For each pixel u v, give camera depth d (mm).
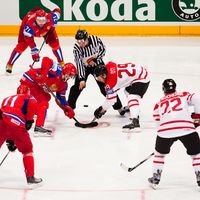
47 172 15117
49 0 31609
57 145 17047
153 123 18906
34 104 14078
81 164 15664
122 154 16359
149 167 15414
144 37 32094
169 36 32156
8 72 24984
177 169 15281
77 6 31719
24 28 23844
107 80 17422
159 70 25703
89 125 18547
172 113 13758
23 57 28344
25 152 14031
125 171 15172
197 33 32062
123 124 18891
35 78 17578
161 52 28938
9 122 13844
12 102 14109
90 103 21281
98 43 18953
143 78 17891
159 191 13938
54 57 28016
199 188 13805
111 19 31906
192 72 25391
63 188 14156
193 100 13906
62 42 30922
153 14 31859
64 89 17844
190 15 31812
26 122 14141
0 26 32281
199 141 13711
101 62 19250
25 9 31938
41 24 23656
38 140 17422
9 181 14562
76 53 18922
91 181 14570
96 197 13633
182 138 13648
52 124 18906
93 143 17219
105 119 19438
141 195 13727
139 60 27375
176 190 13984
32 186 14008
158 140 13805
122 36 32188
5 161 15820
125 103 21156
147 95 22125
